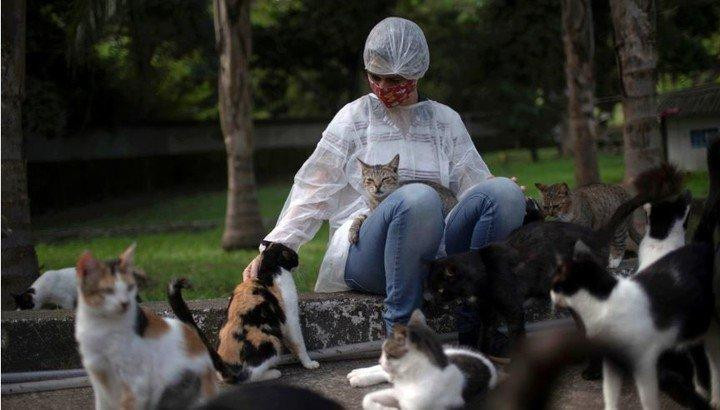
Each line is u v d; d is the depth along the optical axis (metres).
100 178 21.48
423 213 4.00
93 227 16.16
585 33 12.69
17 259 6.37
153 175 23.11
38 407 3.85
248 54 12.12
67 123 18.27
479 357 3.61
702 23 14.69
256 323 4.04
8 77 6.01
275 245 4.34
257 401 2.47
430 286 4.02
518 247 4.06
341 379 4.15
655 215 3.86
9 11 5.94
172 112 24.80
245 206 12.23
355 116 4.59
